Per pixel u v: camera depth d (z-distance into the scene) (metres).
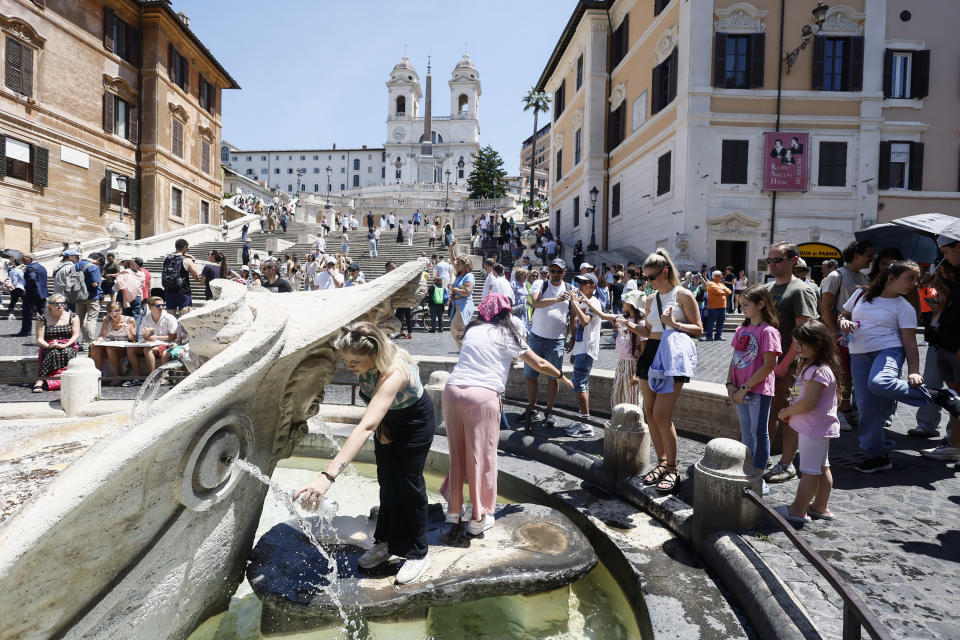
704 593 2.94
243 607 3.16
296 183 105.62
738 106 19.56
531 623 3.06
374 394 3.01
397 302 3.69
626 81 25.48
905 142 19.95
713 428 5.64
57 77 23.05
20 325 13.83
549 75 37.19
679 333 4.05
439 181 95.50
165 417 2.31
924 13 19.78
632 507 4.10
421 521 3.05
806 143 19.45
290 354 3.02
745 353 4.06
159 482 2.42
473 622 3.01
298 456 5.71
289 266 17.41
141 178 27.66
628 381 5.40
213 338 2.90
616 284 17.50
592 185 27.84
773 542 3.14
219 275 9.91
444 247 28.78
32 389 7.37
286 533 3.52
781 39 19.39
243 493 3.03
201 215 32.78
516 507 3.95
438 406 6.00
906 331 4.19
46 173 22.59
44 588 2.04
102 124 25.33
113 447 2.16
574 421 5.91
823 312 5.48
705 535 3.33
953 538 3.28
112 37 25.66
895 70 20.06
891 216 19.91
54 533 1.97
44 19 22.39
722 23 19.45
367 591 2.87
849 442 5.16
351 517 3.83
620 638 2.92
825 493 3.56
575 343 5.77
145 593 2.47
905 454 4.86
